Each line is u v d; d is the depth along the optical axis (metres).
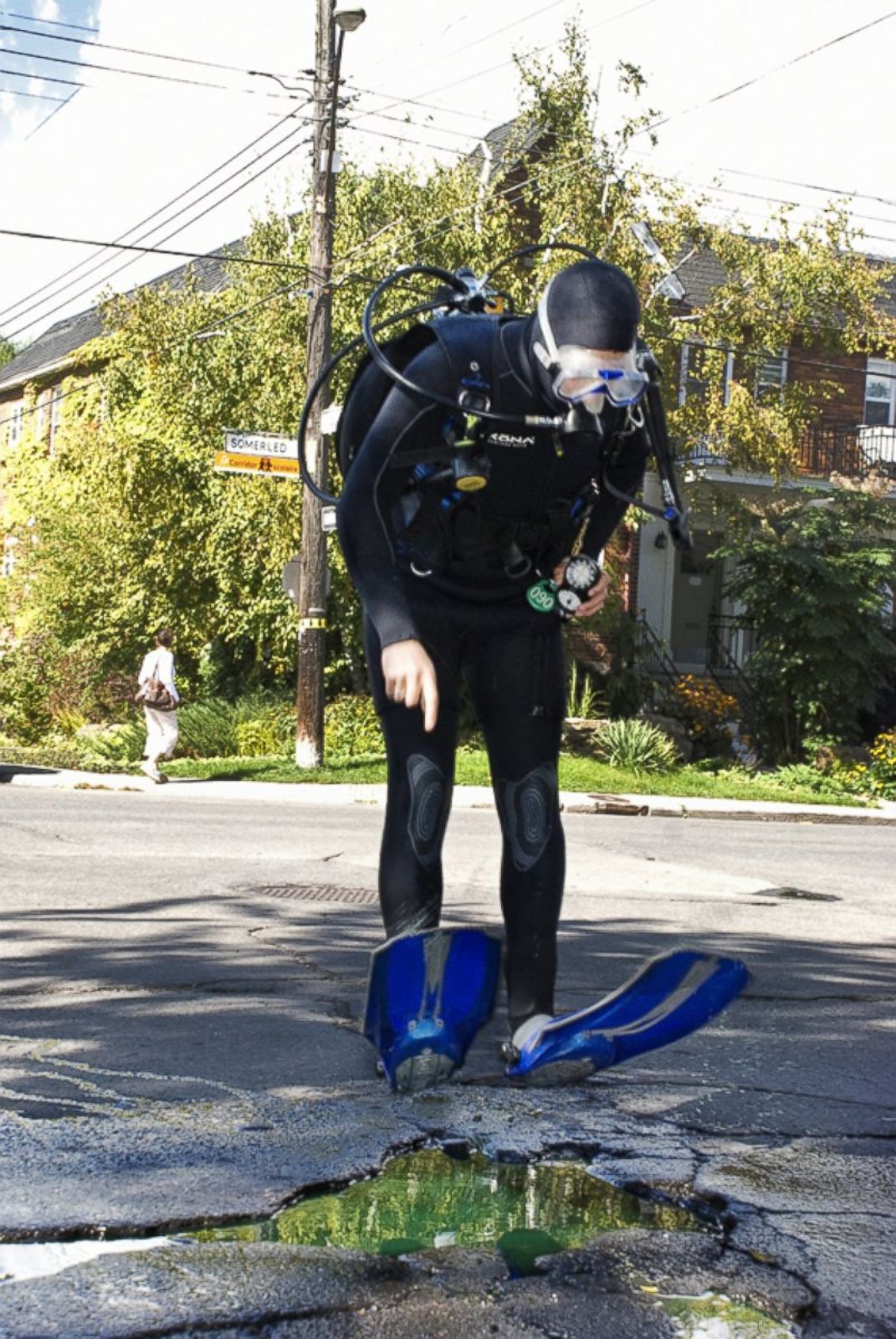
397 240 19.41
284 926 6.20
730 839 12.63
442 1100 3.42
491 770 3.54
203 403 21.73
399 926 3.38
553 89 19.77
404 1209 2.66
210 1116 3.21
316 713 17.98
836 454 25.83
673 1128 3.27
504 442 3.17
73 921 6.20
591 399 3.09
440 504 3.27
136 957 5.37
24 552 26.36
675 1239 2.53
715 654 26.06
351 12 16.58
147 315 22.25
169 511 22.42
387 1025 3.13
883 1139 3.25
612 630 23.06
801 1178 2.93
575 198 19.62
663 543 23.34
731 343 21.92
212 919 6.36
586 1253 2.45
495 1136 3.13
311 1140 3.04
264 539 20.94
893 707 23.31
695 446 22.17
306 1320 2.14
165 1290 2.22
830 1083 3.79
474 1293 2.26
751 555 20.83
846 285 21.06
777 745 21.83
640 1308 2.23
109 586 23.97
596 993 4.80
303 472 3.64
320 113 17.25
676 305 23.73
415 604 3.37
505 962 3.48
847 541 20.81
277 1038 4.07
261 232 20.92
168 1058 3.80
